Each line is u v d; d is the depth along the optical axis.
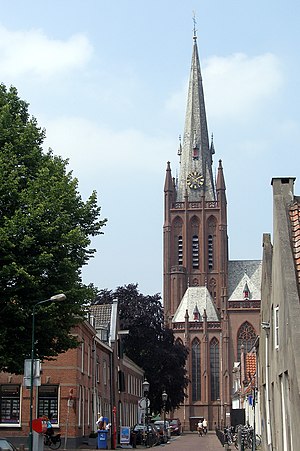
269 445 24.28
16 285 27.00
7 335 27.98
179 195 141.25
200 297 133.25
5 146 28.94
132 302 84.19
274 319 21.19
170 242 137.75
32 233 27.48
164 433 61.44
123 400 68.12
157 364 83.31
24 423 42.66
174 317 131.88
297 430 16.44
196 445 55.31
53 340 30.11
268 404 24.23
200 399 125.38
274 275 21.16
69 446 43.16
